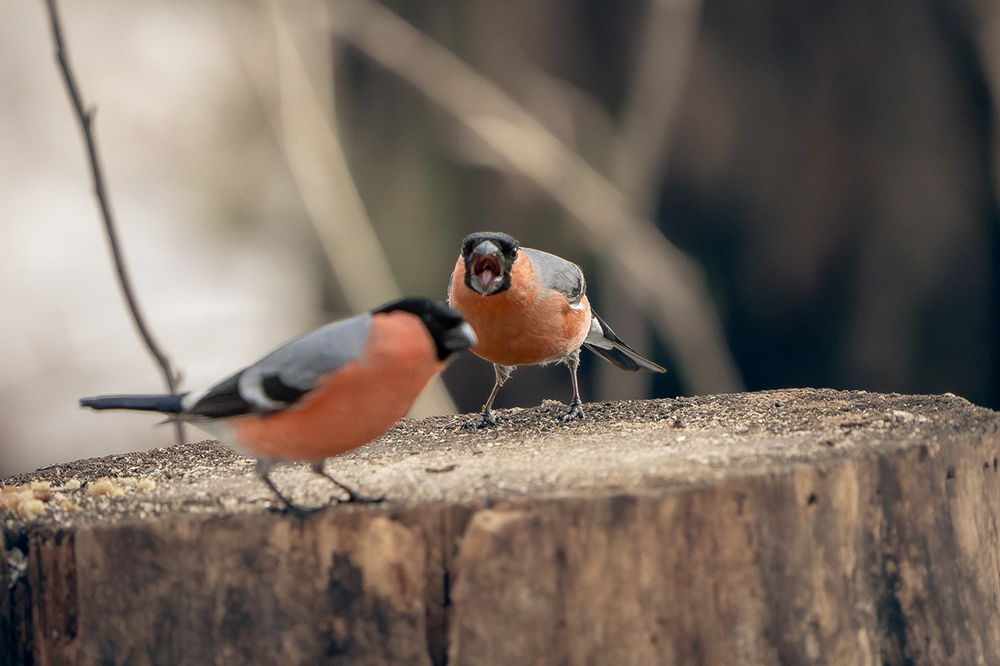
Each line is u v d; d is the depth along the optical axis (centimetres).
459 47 1533
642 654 391
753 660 400
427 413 1401
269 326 1545
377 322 406
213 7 1511
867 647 421
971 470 461
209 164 1569
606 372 1562
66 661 415
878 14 1449
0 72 1478
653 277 1482
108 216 712
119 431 1470
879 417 524
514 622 386
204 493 472
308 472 510
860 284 1495
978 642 454
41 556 412
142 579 405
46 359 1461
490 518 386
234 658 401
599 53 1540
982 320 1493
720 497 396
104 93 1519
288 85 1456
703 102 1489
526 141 1475
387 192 1589
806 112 1481
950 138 1464
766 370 1552
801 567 407
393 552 393
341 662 396
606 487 407
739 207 1520
